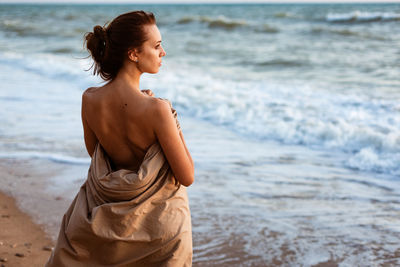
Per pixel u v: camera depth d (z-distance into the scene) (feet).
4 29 94.94
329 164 16.53
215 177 14.96
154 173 5.12
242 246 10.13
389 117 22.26
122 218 5.04
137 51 5.22
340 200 12.98
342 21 90.22
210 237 10.62
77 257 5.26
